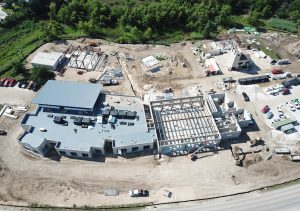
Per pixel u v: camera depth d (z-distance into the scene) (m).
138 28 140.12
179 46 130.62
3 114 102.12
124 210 79.69
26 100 106.75
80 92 100.25
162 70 118.81
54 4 141.38
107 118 96.94
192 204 80.69
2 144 94.25
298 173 87.56
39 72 110.88
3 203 81.12
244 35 136.62
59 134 92.12
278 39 134.38
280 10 150.25
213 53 125.69
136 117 97.38
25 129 95.50
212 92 109.94
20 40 134.25
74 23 141.12
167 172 87.19
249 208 79.69
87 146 89.12
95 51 125.88
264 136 96.50
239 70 119.06
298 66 121.25
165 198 81.75
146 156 90.94
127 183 84.81
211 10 143.50
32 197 82.31
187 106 103.88
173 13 137.88
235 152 91.31
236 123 95.44
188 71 118.56
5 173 87.25
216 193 82.81
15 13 144.00
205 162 89.56
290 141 95.19
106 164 88.94
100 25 141.50
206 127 96.69
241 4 155.75
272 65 121.44
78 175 86.56
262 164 89.44
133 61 122.44
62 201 81.44
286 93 109.50
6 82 111.38
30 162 89.69
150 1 157.75
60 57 120.00
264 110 103.06
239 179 85.88
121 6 152.38
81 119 95.00
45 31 131.50
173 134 95.00
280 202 80.88
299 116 102.06
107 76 115.31
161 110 102.50
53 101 96.81
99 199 81.62
